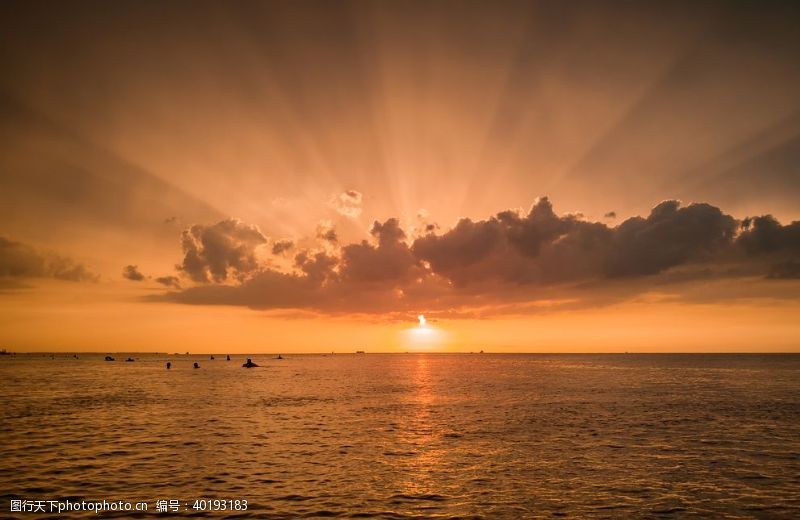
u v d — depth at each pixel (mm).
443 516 21328
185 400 67000
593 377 125625
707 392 80500
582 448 35438
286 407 59844
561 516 21500
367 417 51312
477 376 134000
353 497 23781
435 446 36000
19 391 80750
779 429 43562
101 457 31500
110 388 87188
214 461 30719
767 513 22078
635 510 22344
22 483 25500
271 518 20812
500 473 28438
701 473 28609
